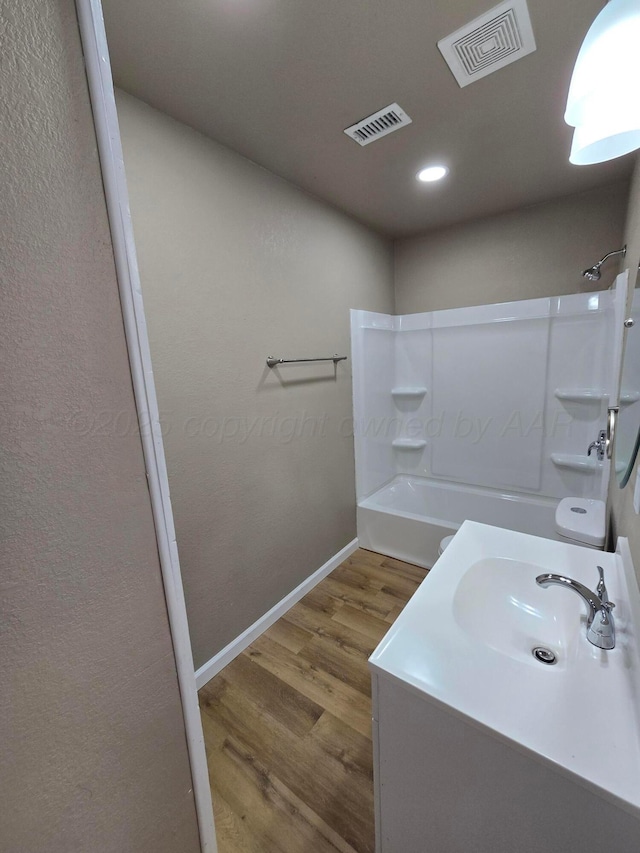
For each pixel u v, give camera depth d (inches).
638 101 23.3
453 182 78.0
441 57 44.9
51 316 17.8
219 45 42.0
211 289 60.9
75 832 20.8
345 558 102.5
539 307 94.7
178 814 27.2
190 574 61.6
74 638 19.9
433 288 111.7
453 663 29.5
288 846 42.4
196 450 60.7
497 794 25.9
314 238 83.1
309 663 68.4
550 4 38.5
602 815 21.8
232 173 63.3
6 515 16.7
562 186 81.7
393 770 31.4
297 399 81.4
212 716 58.5
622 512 47.6
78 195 18.6
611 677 27.6
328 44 42.5
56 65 17.3
